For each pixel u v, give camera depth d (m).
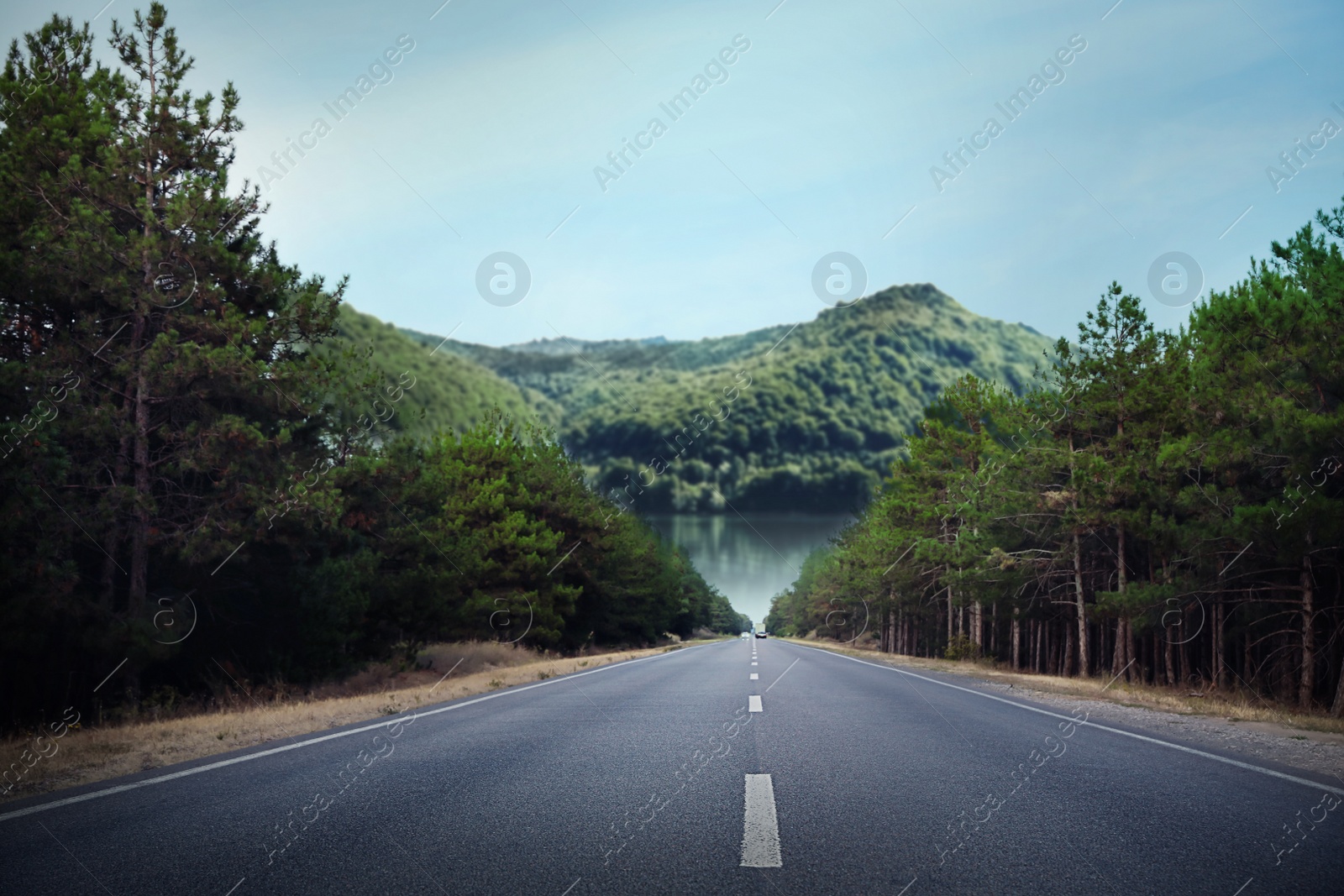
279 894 3.61
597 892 3.62
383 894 3.60
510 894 3.60
